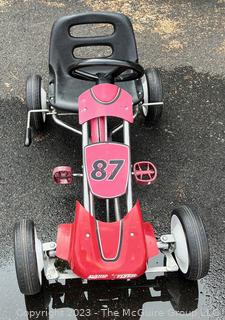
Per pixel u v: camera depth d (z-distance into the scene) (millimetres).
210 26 4129
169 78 3646
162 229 2736
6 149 3150
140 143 3176
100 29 4082
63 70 3076
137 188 2926
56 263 2523
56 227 2760
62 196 2900
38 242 2252
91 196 2273
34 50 3896
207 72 3695
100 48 3867
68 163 3068
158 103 3027
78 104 2668
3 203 2863
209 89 3551
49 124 3270
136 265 2102
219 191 2924
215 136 3230
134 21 4168
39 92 3025
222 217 2787
